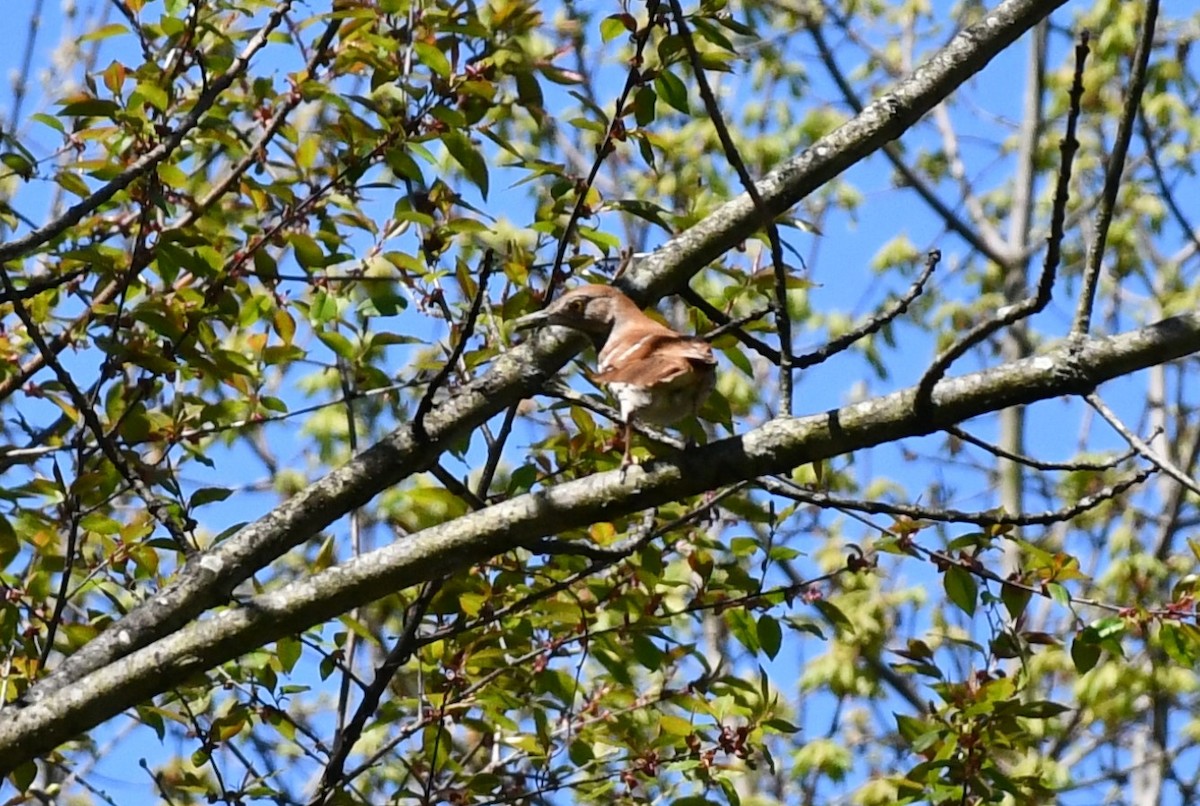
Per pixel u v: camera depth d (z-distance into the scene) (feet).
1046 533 77.25
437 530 28.25
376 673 35.63
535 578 37.29
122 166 35.76
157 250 34.37
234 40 40.16
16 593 35.53
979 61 35.63
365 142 37.76
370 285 38.70
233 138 37.42
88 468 39.58
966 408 26.43
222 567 30.76
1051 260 24.84
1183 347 26.03
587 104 36.19
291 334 38.14
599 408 30.22
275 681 36.42
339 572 28.22
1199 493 25.46
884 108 35.35
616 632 36.35
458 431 32.63
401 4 36.65
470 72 37.35
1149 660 68.08
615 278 35.70
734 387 70.85
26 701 29.12
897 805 35.47
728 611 36.29
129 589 37.14
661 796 38.86
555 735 38.22
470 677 37.17
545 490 28.04
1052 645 35.42
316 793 35.42
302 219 38.75
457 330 37.52
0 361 37.14
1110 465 26.40
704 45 52.60
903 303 29.19
